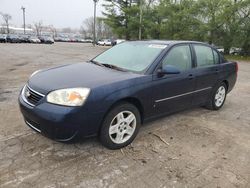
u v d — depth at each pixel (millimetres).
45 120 3203
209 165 3482
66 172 3143
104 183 2984
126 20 40438
